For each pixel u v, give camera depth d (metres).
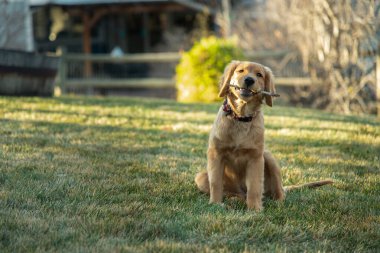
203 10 21.73
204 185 4.52
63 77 16.02
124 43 24.55
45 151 5.75
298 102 13.91
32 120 7.82
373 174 5.44
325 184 4.82
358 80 12.05
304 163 5.91
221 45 13.37
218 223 3.49
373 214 3.99
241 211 3.96
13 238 3.05
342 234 3.48
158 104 11.00
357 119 9.34
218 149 4.27
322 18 12.41
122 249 2.93
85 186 4.42
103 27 24.66
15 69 10.41
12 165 4.98
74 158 5.49
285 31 15.55
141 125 8.09
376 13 11.20
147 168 5.30
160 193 4.38
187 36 22.39
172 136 7.24
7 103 9.28
